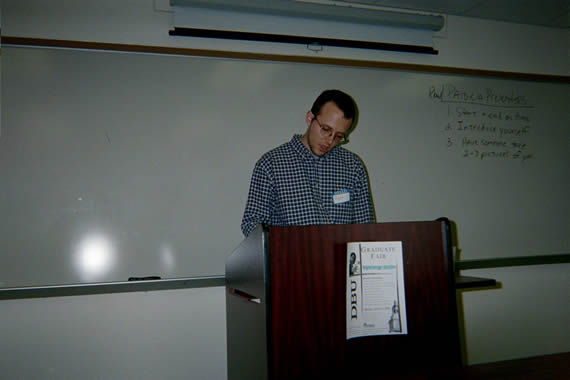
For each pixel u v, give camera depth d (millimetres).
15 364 1800
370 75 2406
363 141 2359
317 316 868
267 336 829
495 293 2520
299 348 846
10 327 1807
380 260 927
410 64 2467
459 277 1395
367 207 1658
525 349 2545
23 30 1965
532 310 2586
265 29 2262
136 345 1931
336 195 1585
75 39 2021
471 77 2596
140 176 2010
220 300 2064
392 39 2469
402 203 2393
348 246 911
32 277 1848
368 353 889
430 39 2547
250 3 2186
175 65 2104
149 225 2004
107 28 2072
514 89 2676
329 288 886
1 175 1847
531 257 2572
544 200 2668
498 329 2506
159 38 2137
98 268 1928
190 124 2096
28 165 1880
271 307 840
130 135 2012
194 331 2014
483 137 2582
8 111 1877
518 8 2562
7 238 1834
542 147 2701
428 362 922
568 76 2773
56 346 1842
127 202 1983
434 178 2463
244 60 2203
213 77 2150
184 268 2033
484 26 2707
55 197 1900
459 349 948
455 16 2652
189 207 2062
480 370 1228
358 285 906
